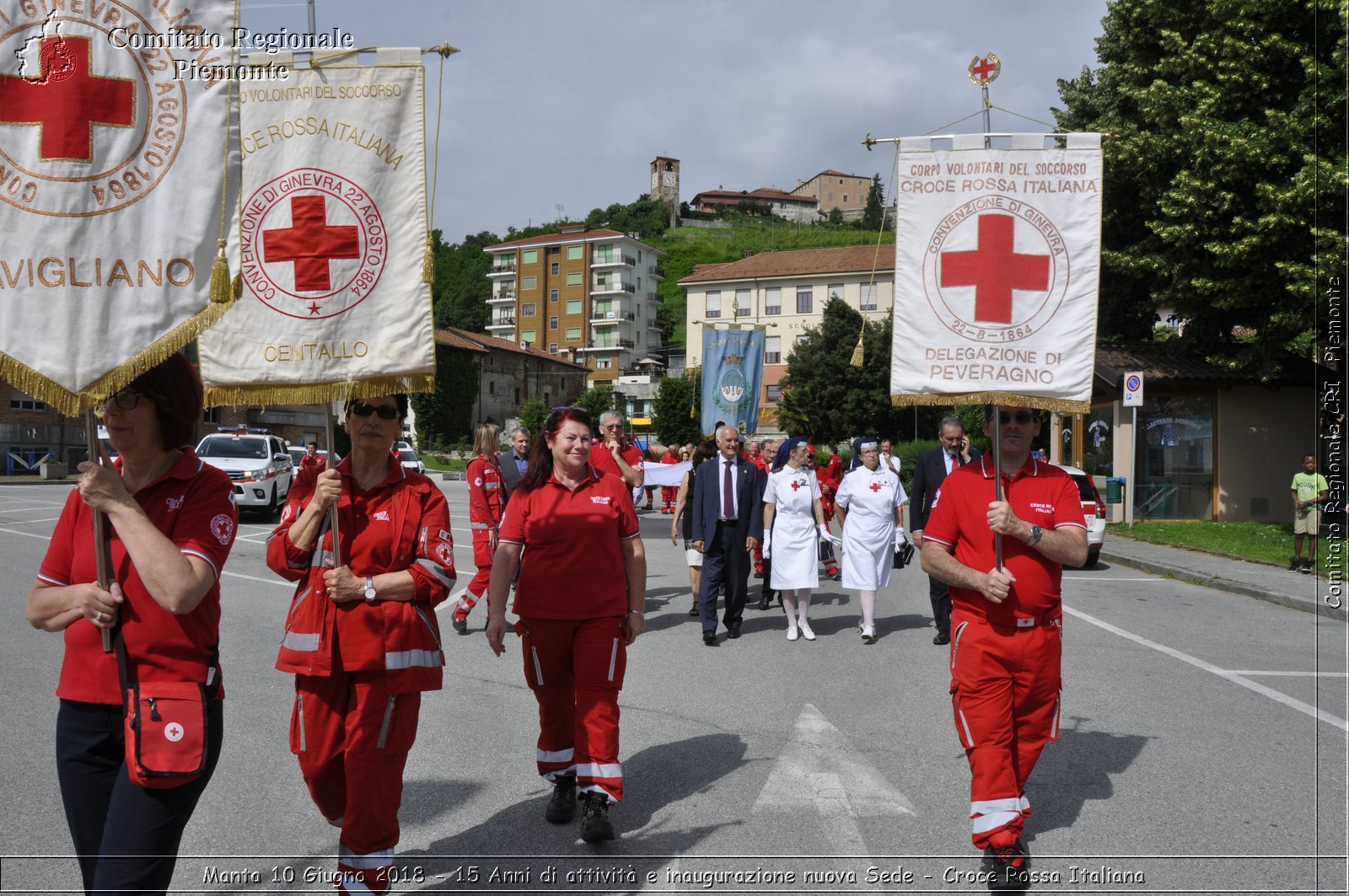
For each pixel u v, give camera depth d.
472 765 5.51
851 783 5.23
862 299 73.06
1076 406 4.35
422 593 3.66
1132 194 23.70
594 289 98.50
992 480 4.30
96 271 2.79
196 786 2.88
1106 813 4.84
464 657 8.35
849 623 10.40
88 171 2.78
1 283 2.74
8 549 15.11
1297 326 19.58
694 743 5.94
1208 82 20.44
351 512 3.73
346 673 3.68
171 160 2.85
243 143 3.71
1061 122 26.02
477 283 114.88
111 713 2.89
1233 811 4.87
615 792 4.43
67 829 4.44
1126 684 7.67
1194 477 22.22
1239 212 19.91
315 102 3.73
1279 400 22.16
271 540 3.73
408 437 74.56
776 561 9.35
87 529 2.94
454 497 32.69
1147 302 26.42
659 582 13.62
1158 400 22.28
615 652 4.57
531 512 4.71
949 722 6.41
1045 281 4.41
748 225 148.25
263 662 7.96
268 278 3.71
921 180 4.46
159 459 3.00
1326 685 7.68
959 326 4.42
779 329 74.88
